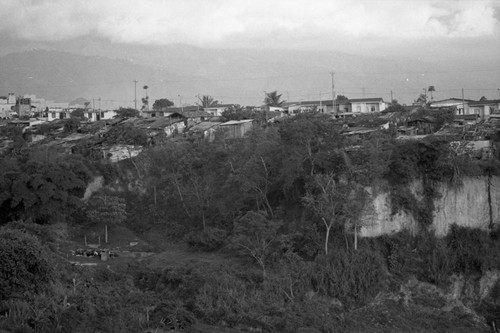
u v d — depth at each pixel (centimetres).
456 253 5997
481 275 5862
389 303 5644
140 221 7800
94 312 4650
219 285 5503
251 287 5569
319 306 5356
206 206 7481
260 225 6044
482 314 5666
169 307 5094
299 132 6444
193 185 7738
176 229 7444
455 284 5859
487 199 6181
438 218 6206
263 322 5034
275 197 7025
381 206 6162
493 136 7225
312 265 5709
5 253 4653
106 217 7250
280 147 6838
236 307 5247
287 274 5653
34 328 4169
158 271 6016
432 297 5778
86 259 6494
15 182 7169
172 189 8069
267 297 5416
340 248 5941
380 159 6147
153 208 7925
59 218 7331
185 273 5850
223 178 7806
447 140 6372
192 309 5325
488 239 6081
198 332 4850
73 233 7369
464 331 5419
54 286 4956
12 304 4325
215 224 7175
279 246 6038
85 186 7856
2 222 7319
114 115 13875
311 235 6050
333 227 6125
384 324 5378
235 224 6512
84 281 5500
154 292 5681
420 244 6091
